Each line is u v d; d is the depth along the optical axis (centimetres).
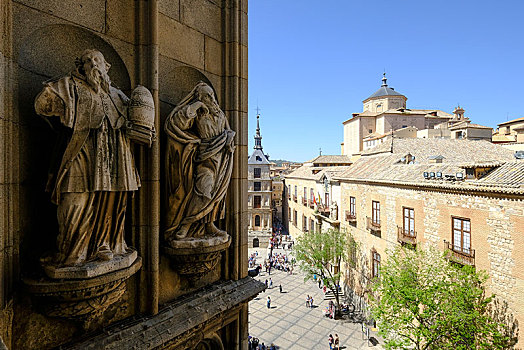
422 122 5116
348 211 2538
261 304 2481
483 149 2661
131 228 394
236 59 541
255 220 4562
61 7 333
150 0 399
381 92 5897
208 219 449
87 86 293
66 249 294
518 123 4497
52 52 334
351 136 5631
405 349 1296
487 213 1225
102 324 359
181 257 423
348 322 2141
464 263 1291
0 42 268
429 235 1547
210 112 448
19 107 307
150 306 399
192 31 481
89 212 299
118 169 315
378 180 1997
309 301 2433
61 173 282
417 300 1289
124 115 321
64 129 293
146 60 401
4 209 276
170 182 424
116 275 307
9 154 281
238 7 547
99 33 363
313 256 2369
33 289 277
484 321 1149
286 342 1888
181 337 412
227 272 541
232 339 543
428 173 1591
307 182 3978
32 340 303
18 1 302
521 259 1091
